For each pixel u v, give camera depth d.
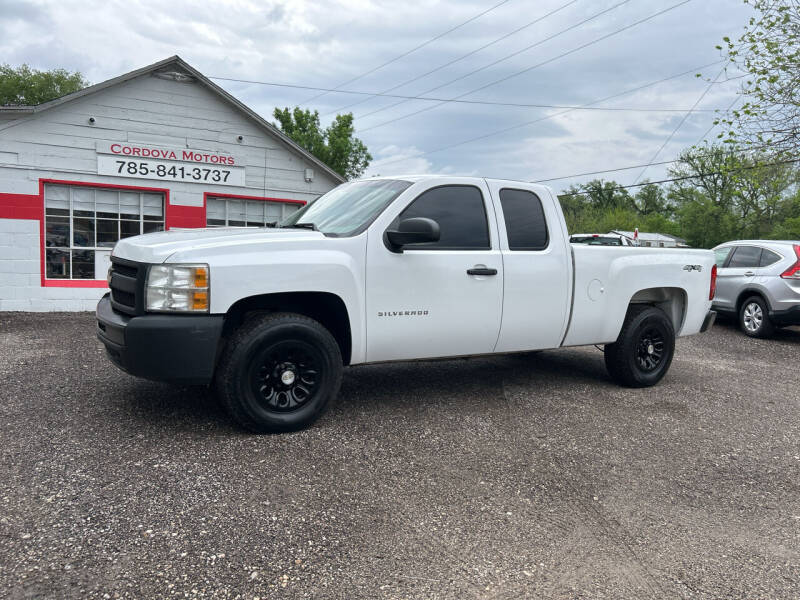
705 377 6.74
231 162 14.51
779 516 3.30
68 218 12.87
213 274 3.78
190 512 2.97
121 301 4.16
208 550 2.65
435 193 4.73
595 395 5.57
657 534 3.03
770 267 10.26
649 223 57.78
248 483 3.33
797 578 2.67
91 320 10.42
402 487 3.40
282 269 3.99
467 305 4.76
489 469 3.72
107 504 3.01
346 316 4.32
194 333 3.72
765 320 10.18
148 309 3.76
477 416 4.75
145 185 13.55
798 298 9.73
